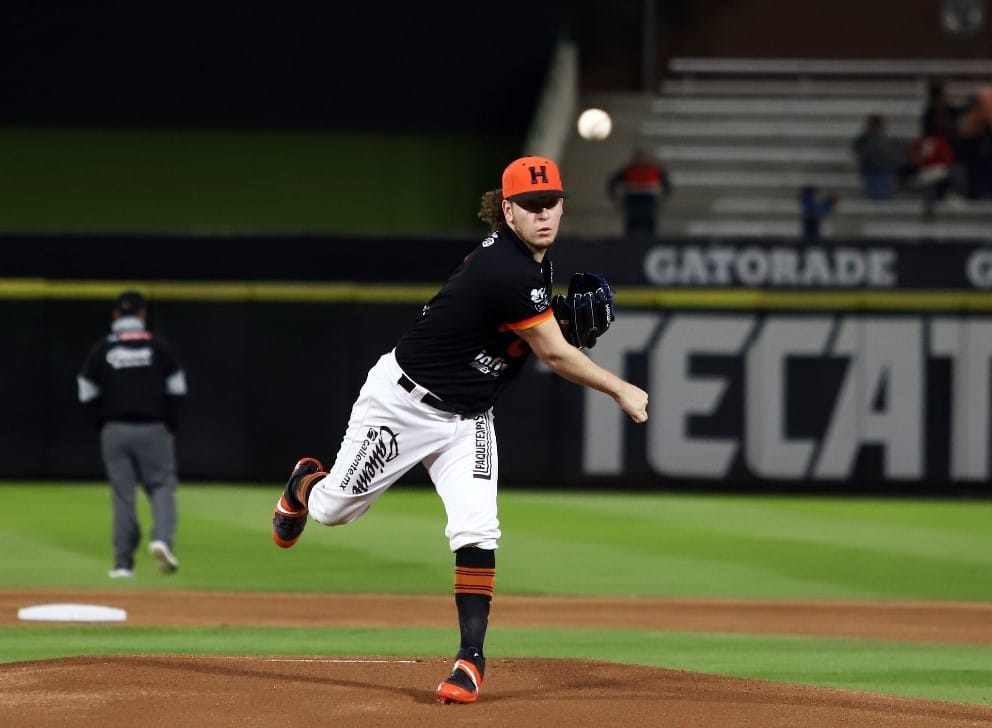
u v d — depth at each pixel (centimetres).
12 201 9169
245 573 4362
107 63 9219
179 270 6788
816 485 6788
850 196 8588
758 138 9019
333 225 9219
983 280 6725
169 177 9244
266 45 9275
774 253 6762
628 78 9650
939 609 3884
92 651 2891
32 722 1939
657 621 3619
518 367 2178
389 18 9269
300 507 2311
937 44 9712
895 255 6756
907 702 2217
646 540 5253
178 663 2375
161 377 4191
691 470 6812
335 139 9319
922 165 8325
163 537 4194
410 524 5566
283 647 2988
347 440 2191
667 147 9019
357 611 3688
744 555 4919
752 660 2934
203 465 6812
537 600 3966
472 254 2114
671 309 6788
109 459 4200
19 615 3422
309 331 6794
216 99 9269
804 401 6781
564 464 6844
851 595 4138
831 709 2108
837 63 9644
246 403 6819
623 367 6800
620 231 8419
